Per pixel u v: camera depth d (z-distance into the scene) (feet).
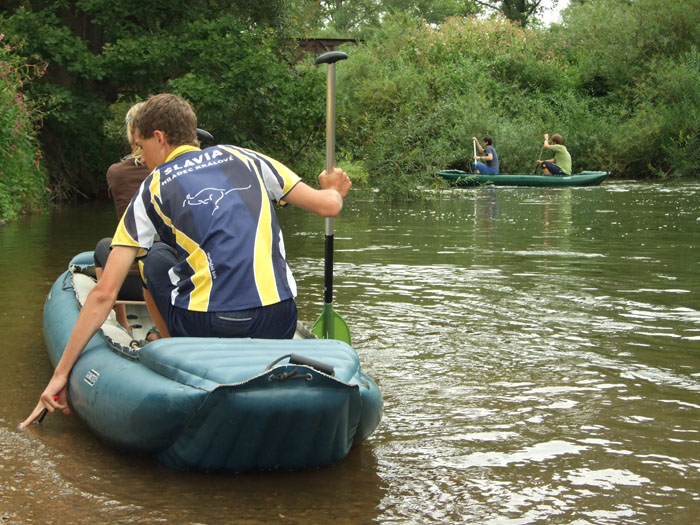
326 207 9.55
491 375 12.05
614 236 29.48
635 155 71.82
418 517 7.38
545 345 13.82
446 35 83.97
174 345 8.48
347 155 58.34
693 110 71.20
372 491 7.97
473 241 28.35
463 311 16.53
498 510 7.56
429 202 46.68
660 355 13.16
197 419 7.77
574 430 9.75
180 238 9.09
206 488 7.98
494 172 60.64
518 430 9.75
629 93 78.54
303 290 18.78
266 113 50.16
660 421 10.09
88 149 50.49
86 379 9.20
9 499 7.66
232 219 9.10
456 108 67.46
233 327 8.88
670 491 8.03
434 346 13.75
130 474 8.32
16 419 10.03
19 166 38.78
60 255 24.17
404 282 19.98
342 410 7.86
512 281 20.07
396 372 12.21
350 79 73.67
